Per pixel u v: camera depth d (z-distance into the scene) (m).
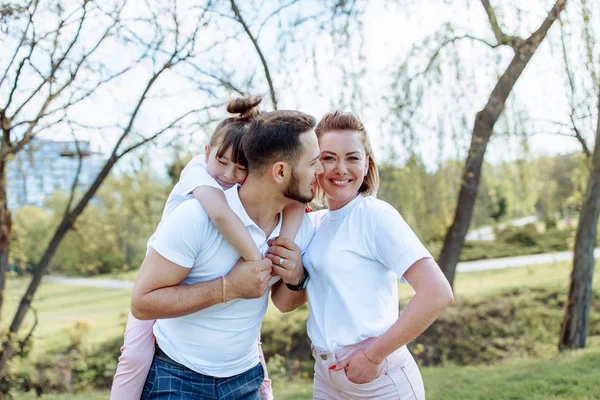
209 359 1.90
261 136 1.80
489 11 6.25
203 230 1.79
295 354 10.38
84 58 5.14
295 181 1.82
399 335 1.77
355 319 1.90
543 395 4.40
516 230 20.45
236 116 2.17
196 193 1.86
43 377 9.81
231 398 1.97
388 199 8.32
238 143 1.95
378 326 1.90
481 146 7.52
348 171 2.00
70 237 13.13
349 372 1.88
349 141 2.00
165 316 1.76
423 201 8.34
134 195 9.54
